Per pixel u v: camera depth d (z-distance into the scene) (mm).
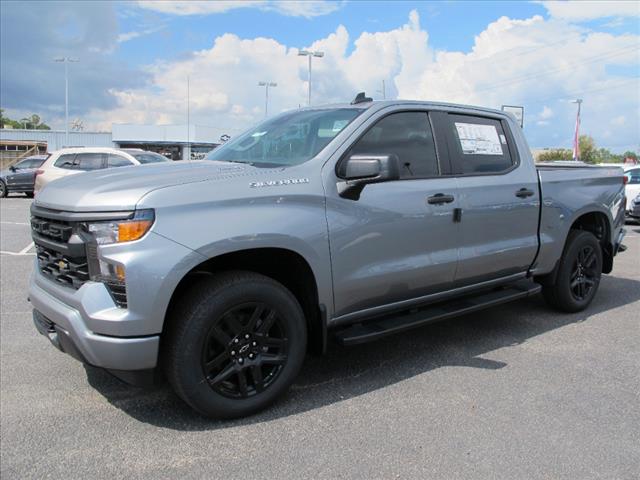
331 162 3645
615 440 3100
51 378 3979
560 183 5195
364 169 3375
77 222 3068
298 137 4000
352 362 4281
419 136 4191
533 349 4551
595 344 4664
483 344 4680
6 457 2941
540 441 3086
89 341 2973
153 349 2977
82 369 4145
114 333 2920
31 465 2867
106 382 3912
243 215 3197
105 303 2955
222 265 3482
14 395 3697
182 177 3260
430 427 3248
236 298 3184
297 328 3480
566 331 5020
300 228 3385
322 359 4344
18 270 7668
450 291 4391
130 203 2932
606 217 5762
